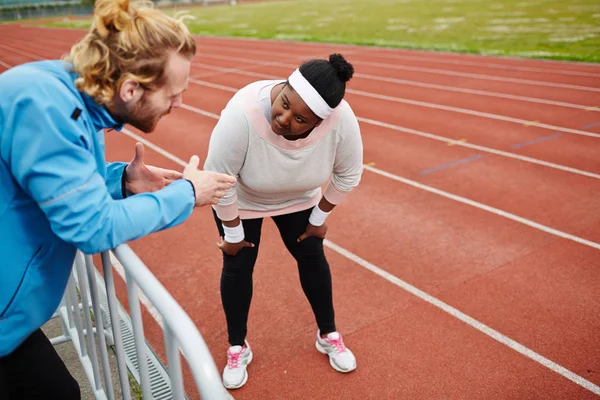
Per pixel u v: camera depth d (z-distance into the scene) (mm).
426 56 13008
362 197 4965
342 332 3033
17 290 1257
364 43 15484
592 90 8859
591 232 4172
